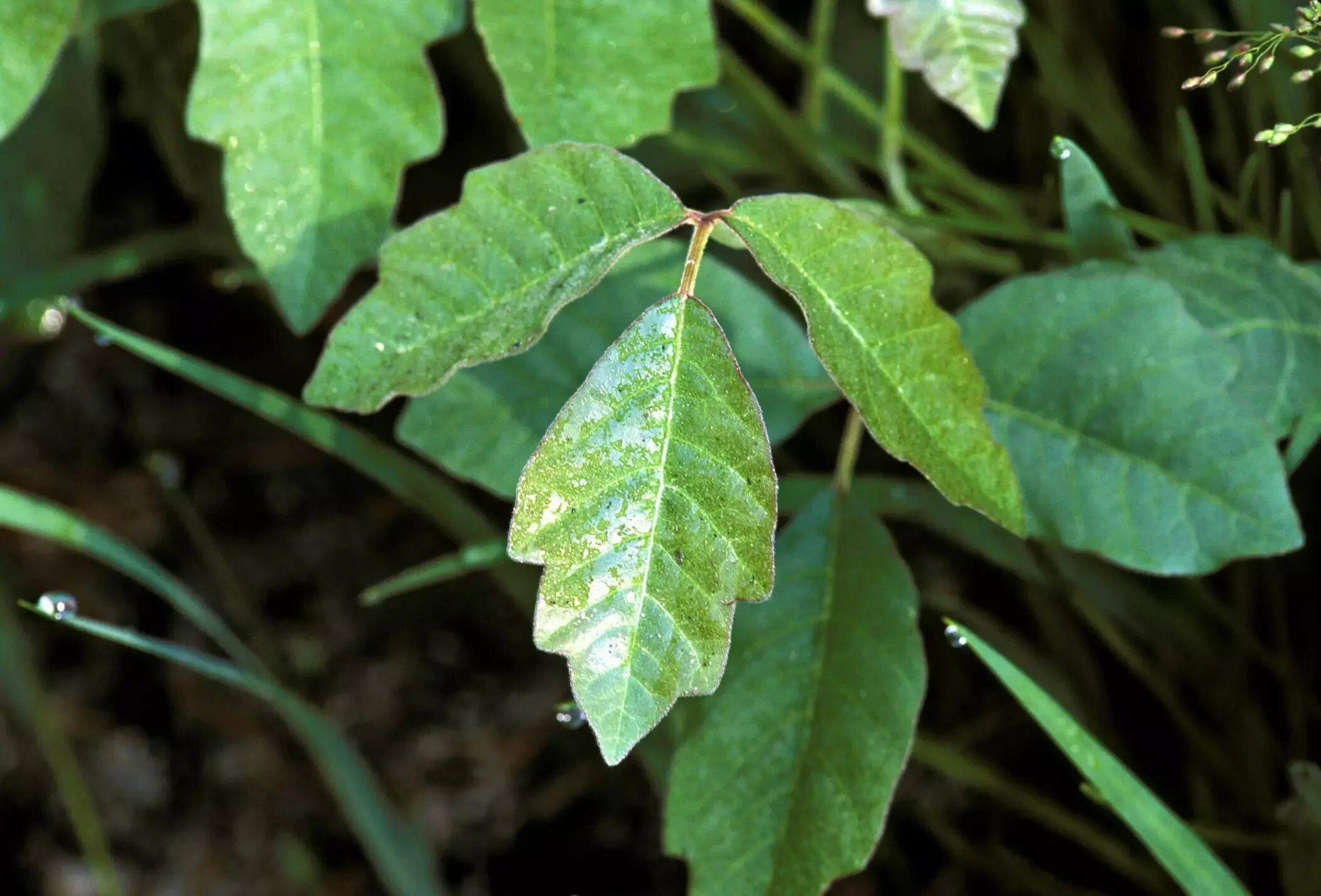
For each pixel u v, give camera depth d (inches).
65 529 30.0
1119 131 32.1
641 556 24.9
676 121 33.7
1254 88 30.2
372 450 30.5
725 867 27.0
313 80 27.3
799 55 31.8
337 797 36.2
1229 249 28.4
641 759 29.9
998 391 27.7
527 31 27.2
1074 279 27.6
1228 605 31.1
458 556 28.9
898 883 33.8
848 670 27.2
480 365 28.4
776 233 25.7
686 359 25.0
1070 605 31.9
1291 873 29.0
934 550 35.0
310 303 27.4
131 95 37.0
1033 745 33.5
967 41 27.1
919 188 32.6
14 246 34.1
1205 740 30.9
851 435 28.1
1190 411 27.3
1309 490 30.6
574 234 25.8
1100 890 32.4
